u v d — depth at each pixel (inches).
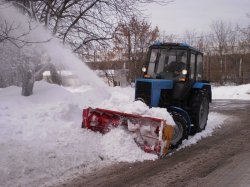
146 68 359.6
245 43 1417.3
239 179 236.8
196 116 358.0
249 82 1326.3
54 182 219.1
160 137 275.3
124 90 465.1
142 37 767.7
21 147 259.9
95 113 305.4
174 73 349.4
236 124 446.9
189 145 327.6
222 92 962.1
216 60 1434.5
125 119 292.5
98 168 247.4
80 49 457.4
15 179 217.2
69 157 255.0
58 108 339.0
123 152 275.7
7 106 339.3
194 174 245.0
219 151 308.3
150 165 260.5
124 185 219.3
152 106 320.8
